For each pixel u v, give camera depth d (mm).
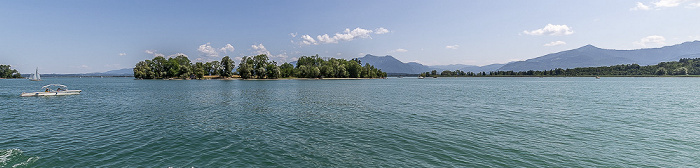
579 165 13961
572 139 18781
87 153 15766
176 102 44031
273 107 37312
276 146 17312
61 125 24031
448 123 24547
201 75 193750
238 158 15062
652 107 35438
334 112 32000
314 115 29812
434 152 15961
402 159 14797
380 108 35281
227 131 21688
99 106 38344
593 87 91438
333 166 13820
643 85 106562
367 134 20391
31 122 25422
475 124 24000
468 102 42031
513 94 58594
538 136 19594
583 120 25859
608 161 14477
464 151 16125
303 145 17531
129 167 13672
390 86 104000
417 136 19641
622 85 107250
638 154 15562
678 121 25328
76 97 52688
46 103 41719
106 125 24125
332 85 112875
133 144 17703
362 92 67562
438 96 53656
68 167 13695
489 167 13688
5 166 13773
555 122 24812
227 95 58844
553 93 61438
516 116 28250
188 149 16688
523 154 15570
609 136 19594
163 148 16875
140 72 194750
